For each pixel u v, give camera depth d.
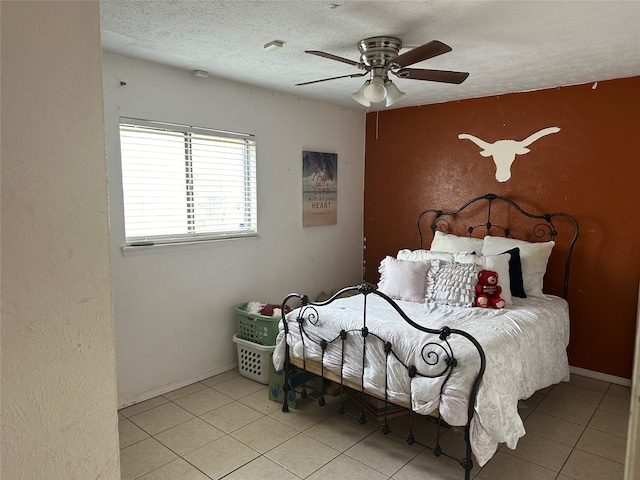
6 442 0.59
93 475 0.69
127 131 2.85
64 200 0.62
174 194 3.13
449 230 4.14
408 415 2.83
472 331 2.45
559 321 3.06
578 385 3.31
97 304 0.67
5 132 0.56
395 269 3.30
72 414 0.65
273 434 2.61
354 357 2.49
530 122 3.60
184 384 3.27
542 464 2.33
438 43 1.88
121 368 2.91
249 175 3.61
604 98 3.25
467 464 2.03
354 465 2.31
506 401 2.08
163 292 3.09
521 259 3.41
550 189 3.54
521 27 2.22
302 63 2.91
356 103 4.20
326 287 4.42
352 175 4.59
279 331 2.99
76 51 0.62
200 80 3.18
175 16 2.12
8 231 0.57
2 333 0.57
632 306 3.24
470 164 3.96
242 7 2.01
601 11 2.01
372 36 2.36
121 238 2.84
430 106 4.16
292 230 4.00
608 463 2.34
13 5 0.56
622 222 3.24
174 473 2.25
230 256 3.50
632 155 3.17
